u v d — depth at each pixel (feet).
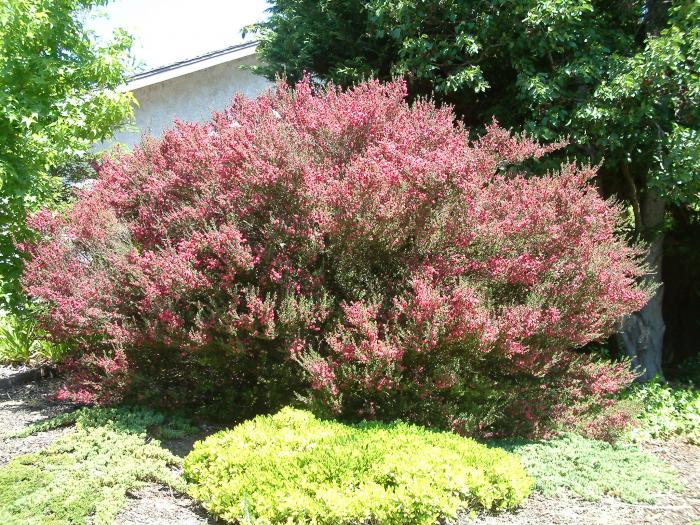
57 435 15.88
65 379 21.07
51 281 18.10
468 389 16.05
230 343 15.31
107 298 16.96
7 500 11.86
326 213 15.70
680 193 22.48
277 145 15.84
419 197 15.38
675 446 18.90
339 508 10.99
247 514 11.18
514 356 16.16
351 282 16.65
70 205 24.07
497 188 18.19
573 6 22.49
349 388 15.30
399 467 11.94
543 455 15.55
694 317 34.47
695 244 31.78
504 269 16.05
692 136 21.44
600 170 26.96
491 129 20.03
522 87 23.41
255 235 16.66
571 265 16.69
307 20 28.73
